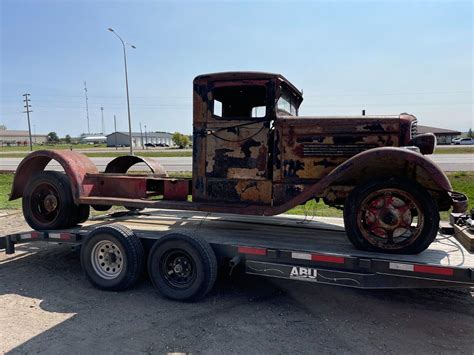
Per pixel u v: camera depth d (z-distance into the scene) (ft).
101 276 13.58
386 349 9.79
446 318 11.54
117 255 13.51
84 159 16.15
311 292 13.50
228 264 13.10
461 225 13.23
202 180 14.03
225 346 9.87
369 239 11.56
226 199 13.79
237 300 12.80
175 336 10.36
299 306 12.36
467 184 37.09
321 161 12.89
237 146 13.55
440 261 10.59
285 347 9.85
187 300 12.44
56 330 10.68
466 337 10.42
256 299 12.89
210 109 13.70
